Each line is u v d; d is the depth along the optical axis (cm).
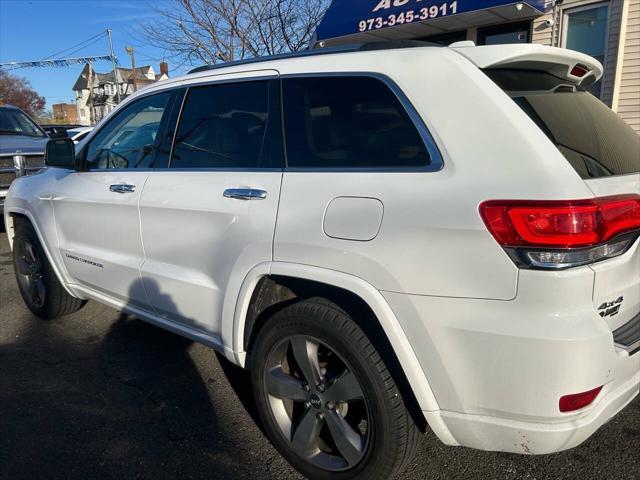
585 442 271
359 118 231
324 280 222
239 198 258
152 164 321
